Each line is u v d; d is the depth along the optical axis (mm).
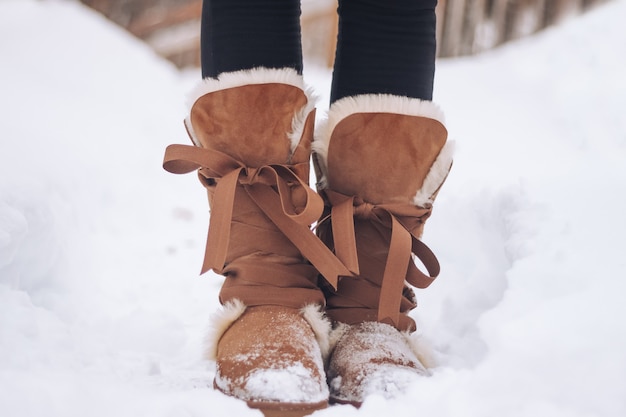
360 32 1163
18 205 1488
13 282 1438
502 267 1463
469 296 1450
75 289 1687
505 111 3410
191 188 2852
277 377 963
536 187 1596
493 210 1639
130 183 2676
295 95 1117
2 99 3016
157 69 4383
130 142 3125
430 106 1146
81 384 934
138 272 1986
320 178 1185
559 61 3779
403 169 1139
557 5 5457
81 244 1977
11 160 2064
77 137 2875
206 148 1115
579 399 880
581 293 1074
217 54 1151
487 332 1028
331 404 1052
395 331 1125
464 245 1701
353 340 1093
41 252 1541
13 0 4594
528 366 924
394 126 1130
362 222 1152
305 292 1091
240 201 1110
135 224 2410
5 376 922
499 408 877
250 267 1092
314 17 6109
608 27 3965
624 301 1034
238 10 1136
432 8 1183
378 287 1146
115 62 4195
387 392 992
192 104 1145
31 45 4020
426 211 1167
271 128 1106
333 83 1222
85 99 3512
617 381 889
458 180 2637
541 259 1199
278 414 943
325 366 1108
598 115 3264
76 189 2229
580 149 3037
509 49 4125
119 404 904
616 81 3500
